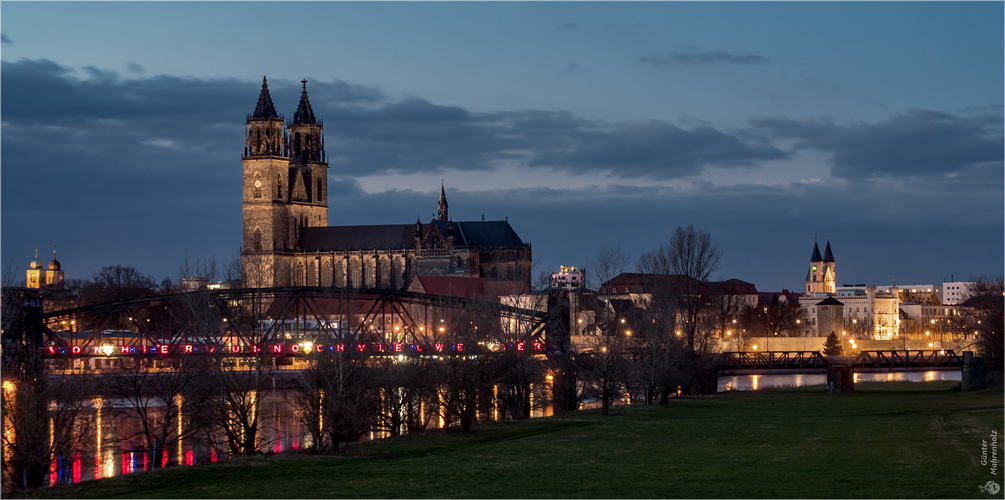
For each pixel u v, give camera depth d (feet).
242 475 256.11
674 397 506.07
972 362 540.11
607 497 220.64
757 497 214.69
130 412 413.39
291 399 474.49
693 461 270.26
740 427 353.31
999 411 376.89
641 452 291.38
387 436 373.81
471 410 364.79
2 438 290.15
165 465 333.42
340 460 282.77
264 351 391.45
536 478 248.11
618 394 461.78
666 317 476.95
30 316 464.24
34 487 258.57
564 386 454.81
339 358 322.75
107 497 230.48
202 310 423.64
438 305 484.74
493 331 448.65
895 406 431.02
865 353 579.48
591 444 312.71
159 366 435.53
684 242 568.82
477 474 255.29
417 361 372.17
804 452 280.51
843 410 415.23
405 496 225.56
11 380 359.87
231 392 351.87
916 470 240.53
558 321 483.10
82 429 328.90
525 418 416.46
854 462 256.93
